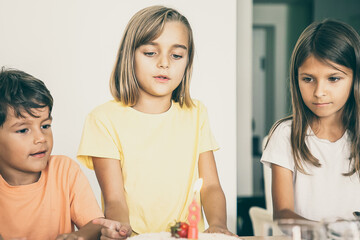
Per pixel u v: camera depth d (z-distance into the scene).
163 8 1.50
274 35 2.96
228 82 1.72
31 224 1.19
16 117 1.15
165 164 1.38
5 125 1.16
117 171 1.34
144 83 1.42
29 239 1.19
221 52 1.72
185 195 1.38
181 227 1.01
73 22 1.60
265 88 2.96
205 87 1.70
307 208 1.39
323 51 1.30
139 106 1.42
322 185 1.39
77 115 1.59
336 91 1.33
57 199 1.22
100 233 1.15
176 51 1.45
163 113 1.42
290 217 1.25
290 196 1.37
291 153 1.40
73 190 1.23
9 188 1.18
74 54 1.60
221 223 1.24
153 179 1.37
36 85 1.18
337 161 1.40
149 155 1.38
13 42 1.58
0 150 1.17
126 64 1.44
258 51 2.97
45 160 1.19
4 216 1.18
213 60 1.71
